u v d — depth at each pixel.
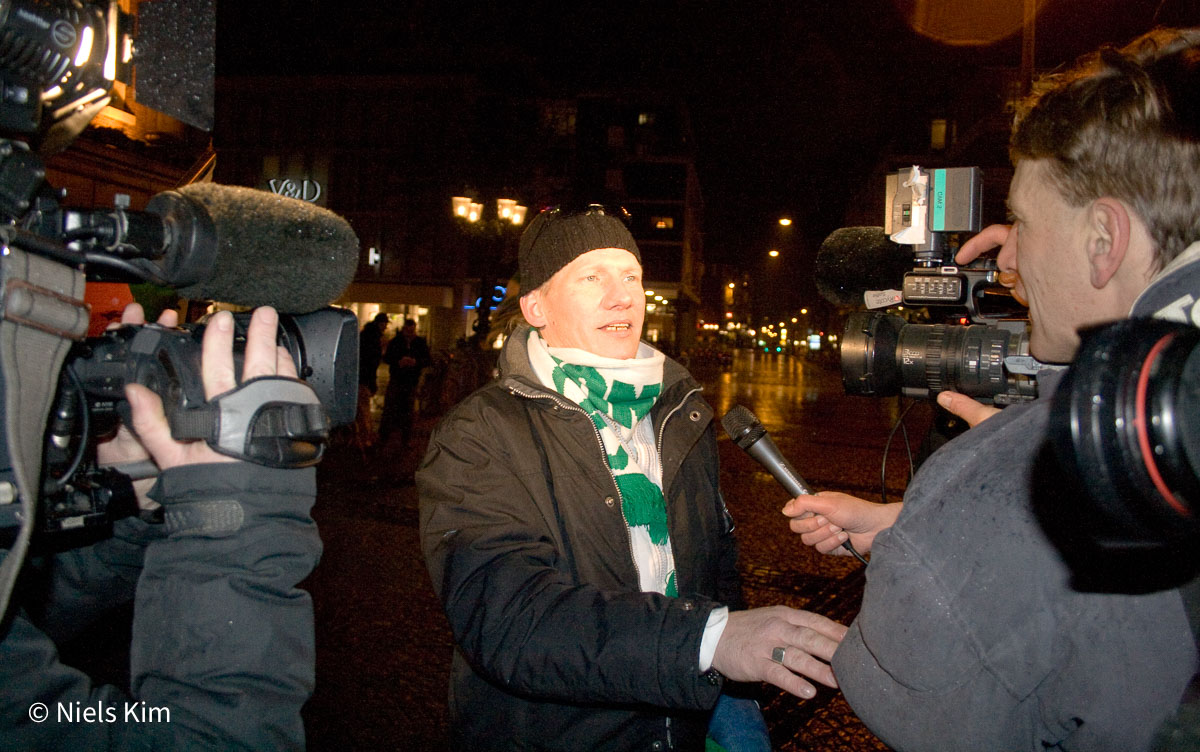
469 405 1.44
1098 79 0.84
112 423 0.95
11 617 0.79
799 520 1.47
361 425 8.26
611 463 1.48
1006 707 0.79
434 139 26.98
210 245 0.85
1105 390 0.51
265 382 0.88
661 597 1.11
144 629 0.86
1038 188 0.89
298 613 0.90
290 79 27.91
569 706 1.32
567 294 1.53
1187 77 0.78
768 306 84.06
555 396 1.43
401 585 4.23
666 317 45.34
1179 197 0.77
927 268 1.70
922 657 0.80
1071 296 0.87
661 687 1.04
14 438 0.67
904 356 1.69
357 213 28.25
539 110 18.27
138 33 0.94
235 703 0.83
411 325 9.27
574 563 1.36
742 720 1.56
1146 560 0.75
